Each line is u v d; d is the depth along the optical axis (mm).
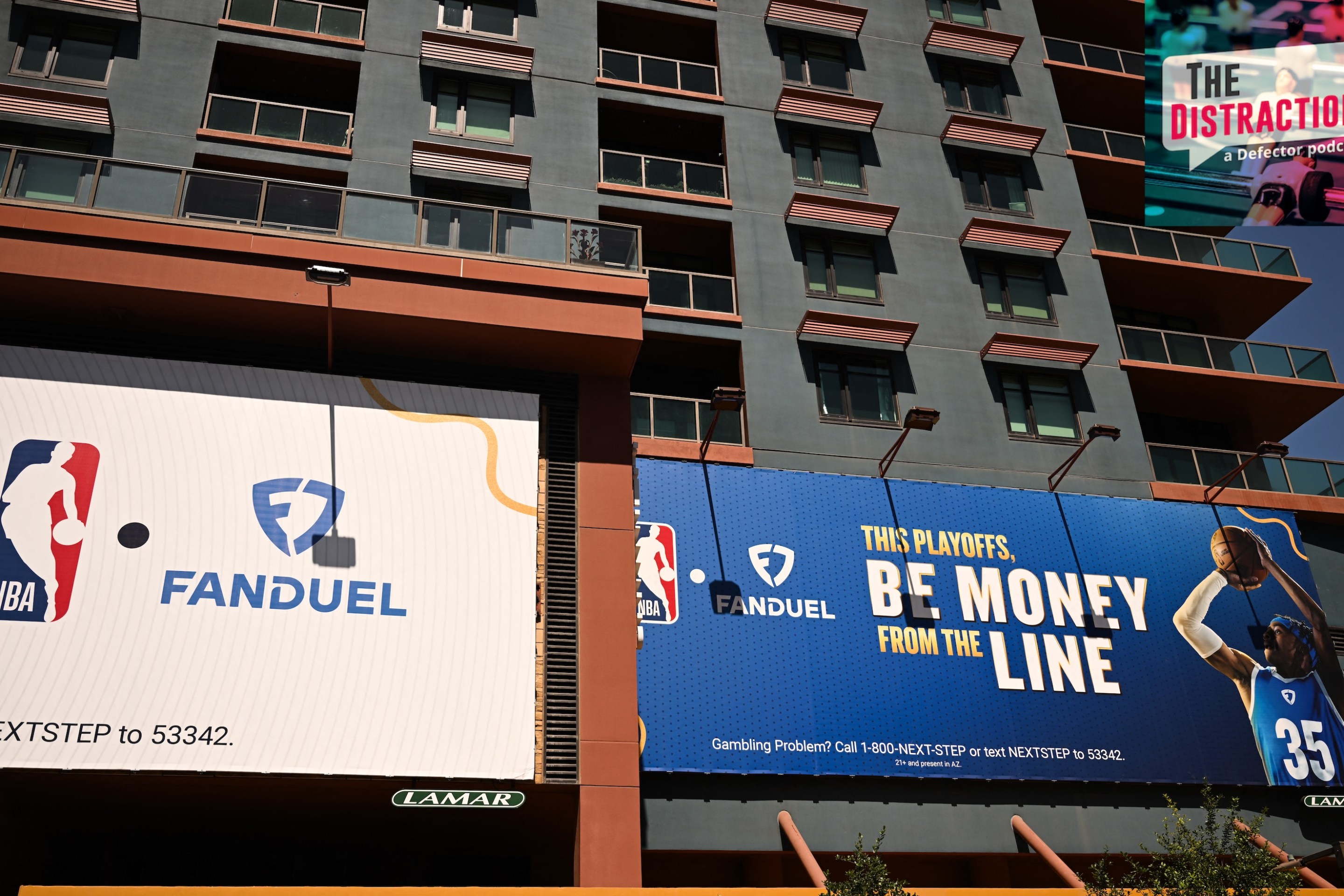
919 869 22250
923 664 23000
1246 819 23359
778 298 27219
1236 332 34531
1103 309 29875
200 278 18344
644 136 30344
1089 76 34688
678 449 24281
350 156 25828
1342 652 26750
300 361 19453
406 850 21344
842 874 21469
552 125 27875
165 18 26391
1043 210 31125
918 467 25812
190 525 17062
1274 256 32562
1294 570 26656
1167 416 32562
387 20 28125
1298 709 24672
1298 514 28094
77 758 15305
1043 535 25297
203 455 17578
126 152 24453
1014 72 33500
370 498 18094
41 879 19234
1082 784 22828
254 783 16438
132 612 16281
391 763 16422
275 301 18531
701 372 28203
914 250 29078
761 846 20609
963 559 24453
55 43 25375
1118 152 33656
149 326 18828
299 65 27406
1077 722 23234
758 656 22125
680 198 27828
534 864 21797
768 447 25047
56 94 24078
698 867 21312
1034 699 23266
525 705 17391
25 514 16469
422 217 20281
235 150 25141
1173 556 25984
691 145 30766
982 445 26609
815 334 26766
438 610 17625
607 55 29828
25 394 17203
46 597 16062
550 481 19797
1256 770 23672
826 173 29734
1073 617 24469
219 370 18312
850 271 28359
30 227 17984
